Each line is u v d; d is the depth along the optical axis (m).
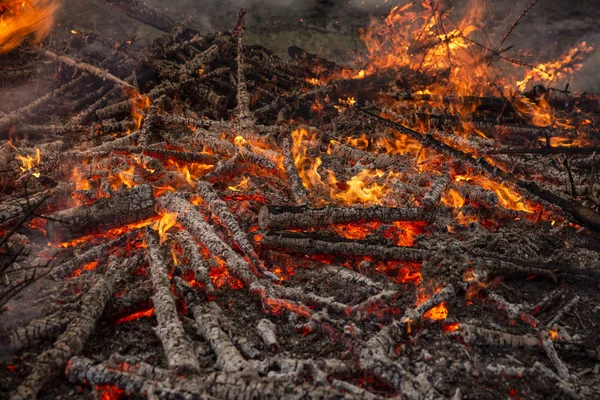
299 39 12.05
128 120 7.32
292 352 3.35
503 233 4.68
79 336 3.16
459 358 3.26
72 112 7.75
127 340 3.40
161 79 8.41
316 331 3.50
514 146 6.87
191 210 4.44
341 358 3.25
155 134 6.90
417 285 4.02
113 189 5.07
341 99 8.24
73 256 4.23
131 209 4.42
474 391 3.02
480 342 3.38
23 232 4.47
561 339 3.53
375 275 4.10
